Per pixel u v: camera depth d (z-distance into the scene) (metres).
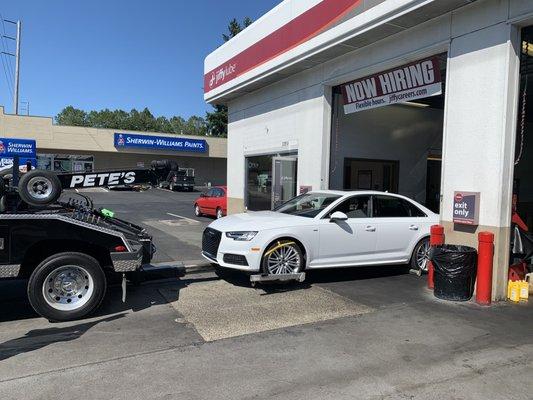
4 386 3.93
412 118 13.73
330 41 9.59
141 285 7.61
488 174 6.95
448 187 7.64
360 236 7.96
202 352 4.71
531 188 16.11
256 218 7.80
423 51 8.20
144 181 6.88
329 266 7.74
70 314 5.68
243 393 3.83
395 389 3.93
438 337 5.23
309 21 10.41
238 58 13.97
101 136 43.28
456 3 7.25
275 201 12.80
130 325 5.56
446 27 7.72
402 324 5.68
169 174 7.05
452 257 6.73
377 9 8.27
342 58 10.29
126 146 44.22
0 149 26.75
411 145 13.75
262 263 7.24
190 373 4.21
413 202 8.80
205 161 49.84
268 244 7.25
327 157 11.12
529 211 15.67
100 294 5.86
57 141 41.66
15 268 5.58
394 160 13.43
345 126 12.50
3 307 6.32
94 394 3.79
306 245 7.50
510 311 6.31
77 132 42.38
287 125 12.55
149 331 5.34
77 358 4.54
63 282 5.75
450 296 6.77
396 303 6.61
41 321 5.73
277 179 12.77
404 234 8.39
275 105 13.14
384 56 9.12
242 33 13.71
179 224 16.31
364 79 10.11
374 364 4.46
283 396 3.78
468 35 7.31
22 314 6.02
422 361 4.54
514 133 6.82
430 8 7.49
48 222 5.71
